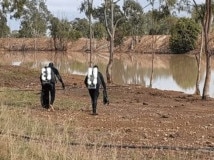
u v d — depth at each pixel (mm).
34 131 12297
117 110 19531
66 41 134125
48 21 132250
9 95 22766
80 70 58781
